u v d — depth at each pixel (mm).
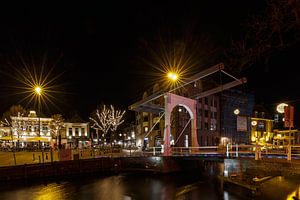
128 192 29094
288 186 20047
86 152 57812
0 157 45281
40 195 27578
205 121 67500
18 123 79438
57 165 36781
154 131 68312
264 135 79625
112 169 42219
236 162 26016
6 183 32031
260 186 20641
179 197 26297
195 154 37875
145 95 71125
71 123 93375
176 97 41844
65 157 39719
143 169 41469
